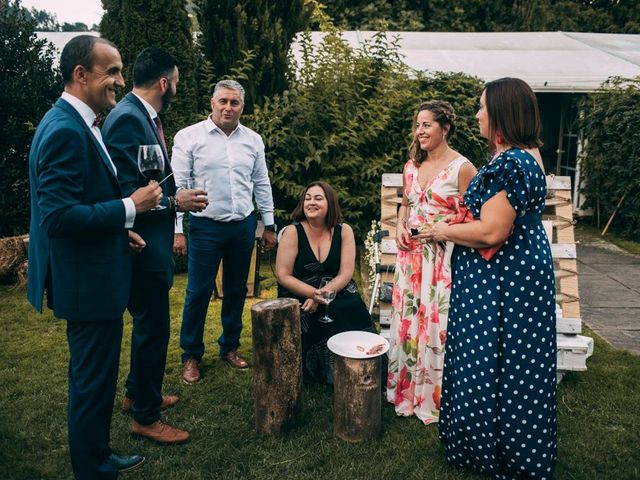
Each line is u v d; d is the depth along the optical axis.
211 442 2.88
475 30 15.79
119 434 2.93
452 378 2.62
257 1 6.87
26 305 5.21
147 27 5.93
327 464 2.69
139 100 2.73
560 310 3.67
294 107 6.61
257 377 2.89
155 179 2.41
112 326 2.30
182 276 6.16
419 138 3.04
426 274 3.03
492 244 2.31
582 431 2.97
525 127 2.32
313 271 3.54
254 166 3.86
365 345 2.98
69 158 2.03
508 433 2.43
